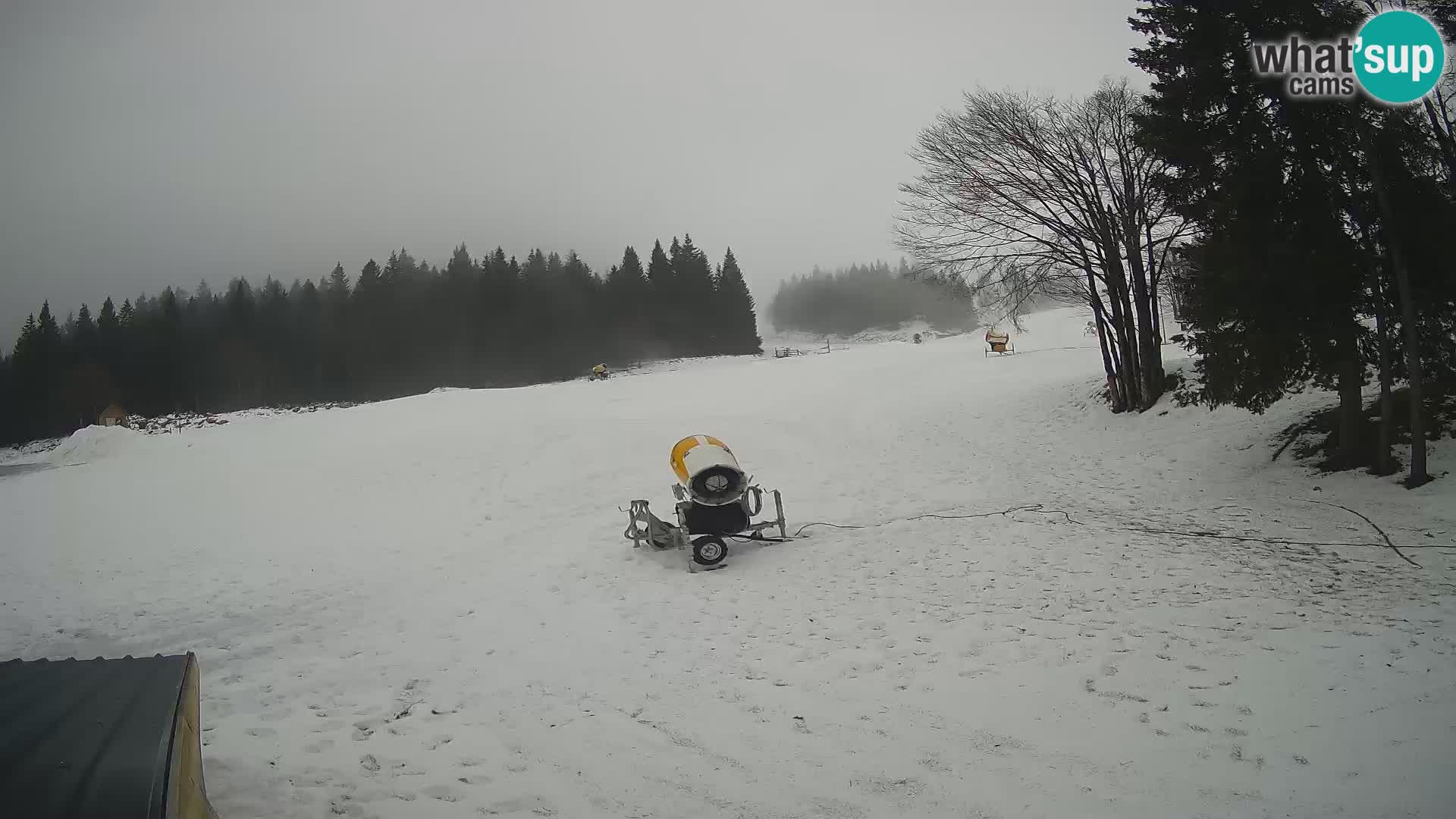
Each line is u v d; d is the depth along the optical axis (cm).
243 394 6475
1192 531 946
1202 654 555
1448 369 1098
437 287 7625
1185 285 1253
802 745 466
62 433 5969
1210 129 1099
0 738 252
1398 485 988
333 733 514
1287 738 425
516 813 404
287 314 7256
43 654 729
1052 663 563
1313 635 572
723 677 588
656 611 776
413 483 1572
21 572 1061
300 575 1019
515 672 627
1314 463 1145
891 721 490
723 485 945
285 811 403
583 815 400
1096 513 1094
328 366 6644
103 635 778
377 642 727
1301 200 1039
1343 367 1076
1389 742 409
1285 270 976
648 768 449
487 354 6850
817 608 747
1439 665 498
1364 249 1009
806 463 1603
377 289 7312
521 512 1361
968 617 684
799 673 585
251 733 516
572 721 523
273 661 683
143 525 1334
